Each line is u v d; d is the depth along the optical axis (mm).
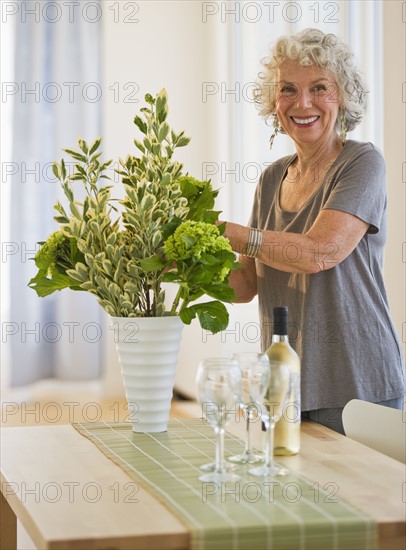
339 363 2305
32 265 6652
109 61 6738
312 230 2312
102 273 2004
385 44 3455
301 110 2398
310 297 2328
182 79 6719
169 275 1917
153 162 1986
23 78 6574
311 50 2357
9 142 6566
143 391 2033
